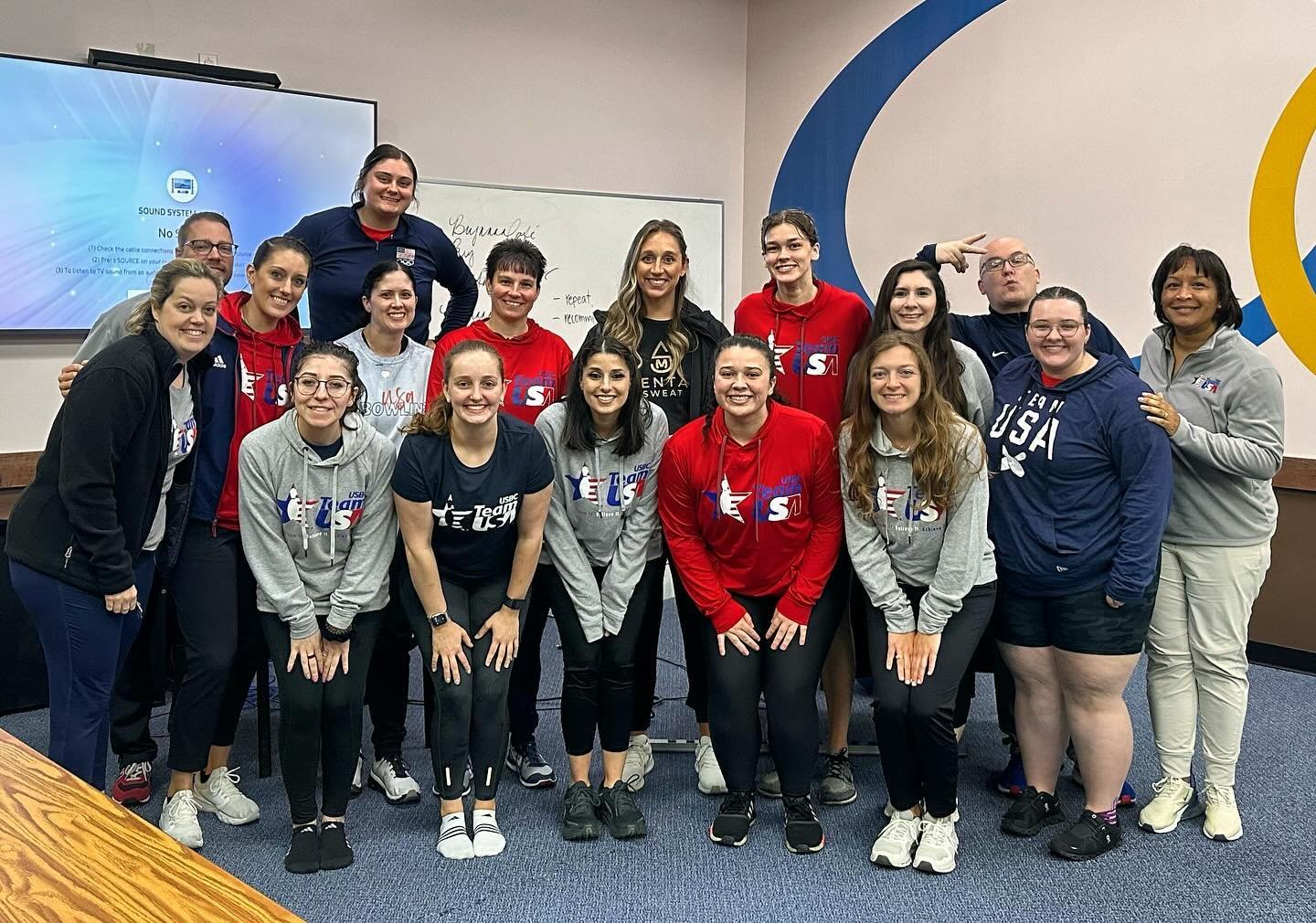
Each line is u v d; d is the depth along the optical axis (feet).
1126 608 7.89
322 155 14.28
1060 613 8.07
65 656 7.42
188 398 7.95
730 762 8.43
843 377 9.43
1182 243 13.08
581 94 16.78
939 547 8.08
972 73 15.17
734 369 7.93
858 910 7.37
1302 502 12.41
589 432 8.36
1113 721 8.11
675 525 8.63
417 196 15.47
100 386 7.12
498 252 9.14
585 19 16.67
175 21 13.34
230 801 8.69
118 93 12.75
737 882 7.77
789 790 8.38
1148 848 8.31
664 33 17.52
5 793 5.14
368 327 9.33
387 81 15.03
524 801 9.21
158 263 13.26
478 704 8.24
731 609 8.45
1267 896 7.54
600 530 8.61
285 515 7.82
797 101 17.69
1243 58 12.33
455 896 7.53
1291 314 12.24
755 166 18.54
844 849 8.31
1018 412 8.27
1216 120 12.63
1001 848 8.33
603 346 8.18
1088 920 7.23
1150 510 7.70
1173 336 8.91
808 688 8.27
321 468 7.79
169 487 8.04
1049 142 14.37
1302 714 11.20
